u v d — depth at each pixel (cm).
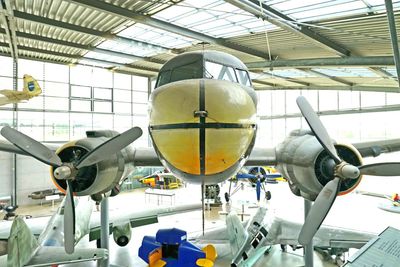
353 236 905
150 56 1788
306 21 1016
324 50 1283
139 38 1427
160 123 427
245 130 431
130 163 611
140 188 2533
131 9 1070
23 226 657
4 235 854
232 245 921
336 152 505
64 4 1073
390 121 2161
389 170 484
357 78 1931
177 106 408
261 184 1747
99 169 519
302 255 1089
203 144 399
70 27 1236
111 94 2338
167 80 543
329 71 1745
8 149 595
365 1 845
